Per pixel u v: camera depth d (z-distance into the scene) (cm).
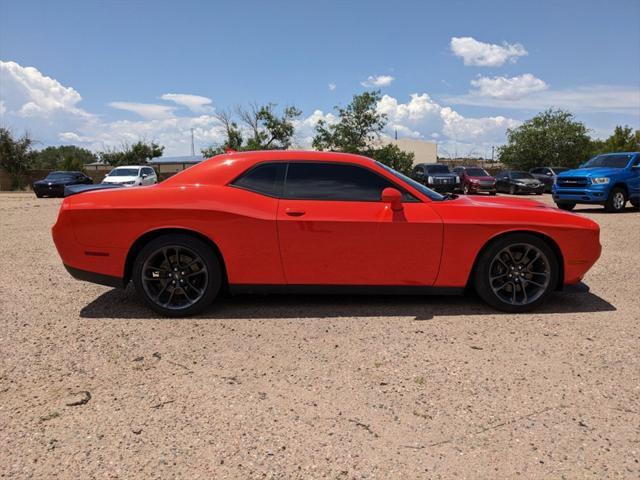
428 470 217
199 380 303
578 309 450
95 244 423
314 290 431
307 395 284
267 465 220
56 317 425
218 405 273
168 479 210
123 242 420
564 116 3834
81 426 251
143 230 417
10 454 227
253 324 405
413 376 309
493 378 306
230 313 434
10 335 380
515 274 439
